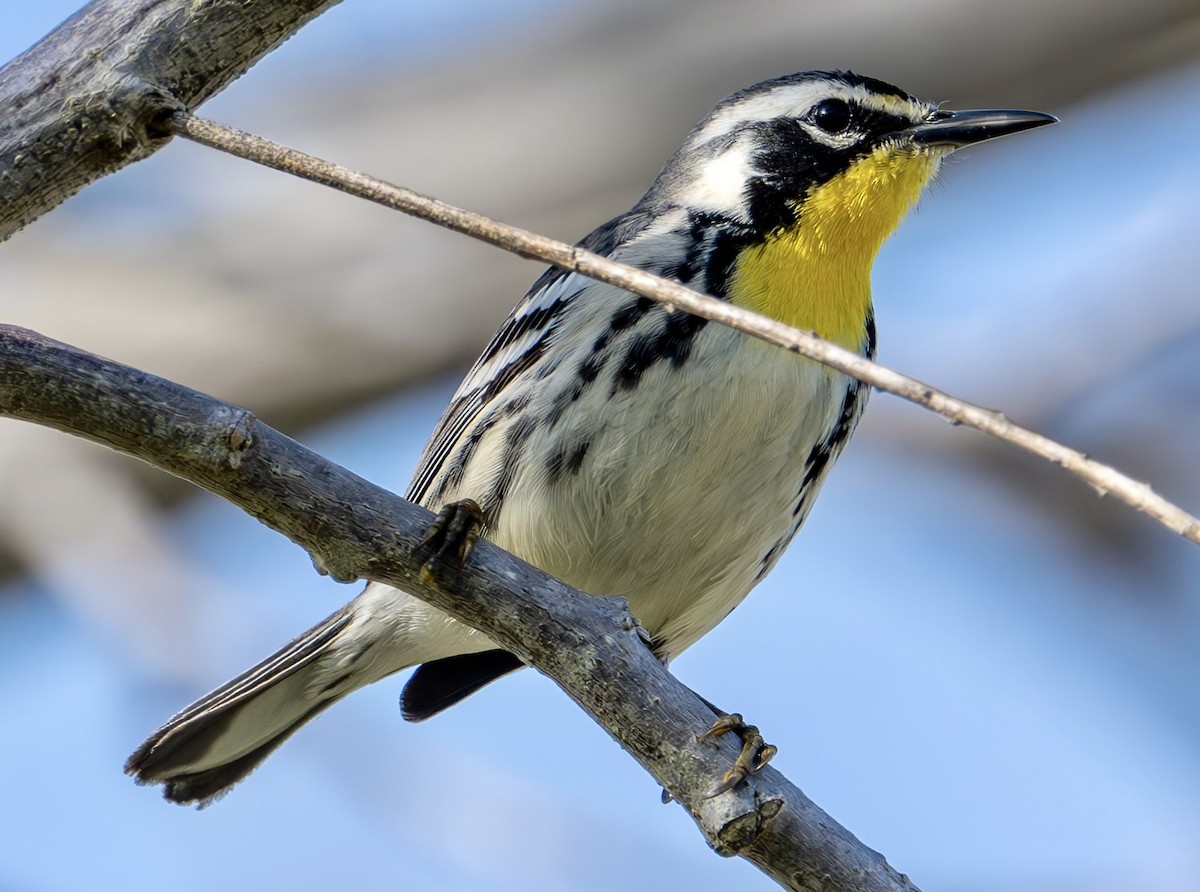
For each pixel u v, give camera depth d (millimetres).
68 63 6844
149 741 10789
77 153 6859
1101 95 14109
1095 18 13547
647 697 7551
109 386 6988
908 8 13656
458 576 7500
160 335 13648
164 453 7062
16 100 6816
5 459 13430
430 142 14016
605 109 13828
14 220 6918
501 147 13961
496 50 14305
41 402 6941
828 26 13703
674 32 14008
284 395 13820
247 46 6973
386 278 13922
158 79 6855
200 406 7086
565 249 6305
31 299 13688
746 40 13812
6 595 13555
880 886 7465
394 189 6387
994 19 13570
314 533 7352
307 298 13852
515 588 7543
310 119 14328
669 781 7555
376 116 14242
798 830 7492
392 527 7430
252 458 7184
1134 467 14984
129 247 14070
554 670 7555
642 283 6258
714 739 7570
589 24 14195
